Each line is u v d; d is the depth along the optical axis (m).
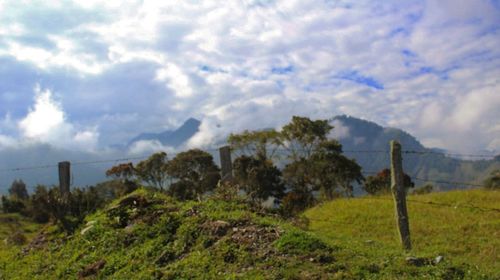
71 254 12.62
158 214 13.09
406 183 38.09
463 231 16.95
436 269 9.09
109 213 13.96
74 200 15.48
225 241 10.77
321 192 50.66
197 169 40.88
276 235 10.70
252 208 13.39
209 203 13.41
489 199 21.52
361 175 52.41
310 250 9.89
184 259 10.57
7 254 14.48
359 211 21.48
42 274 11.98
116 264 11.20
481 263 12.62
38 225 24.27
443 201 22.16
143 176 37.22
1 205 40.78
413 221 19.00
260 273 9.30
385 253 10.12
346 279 8.73
